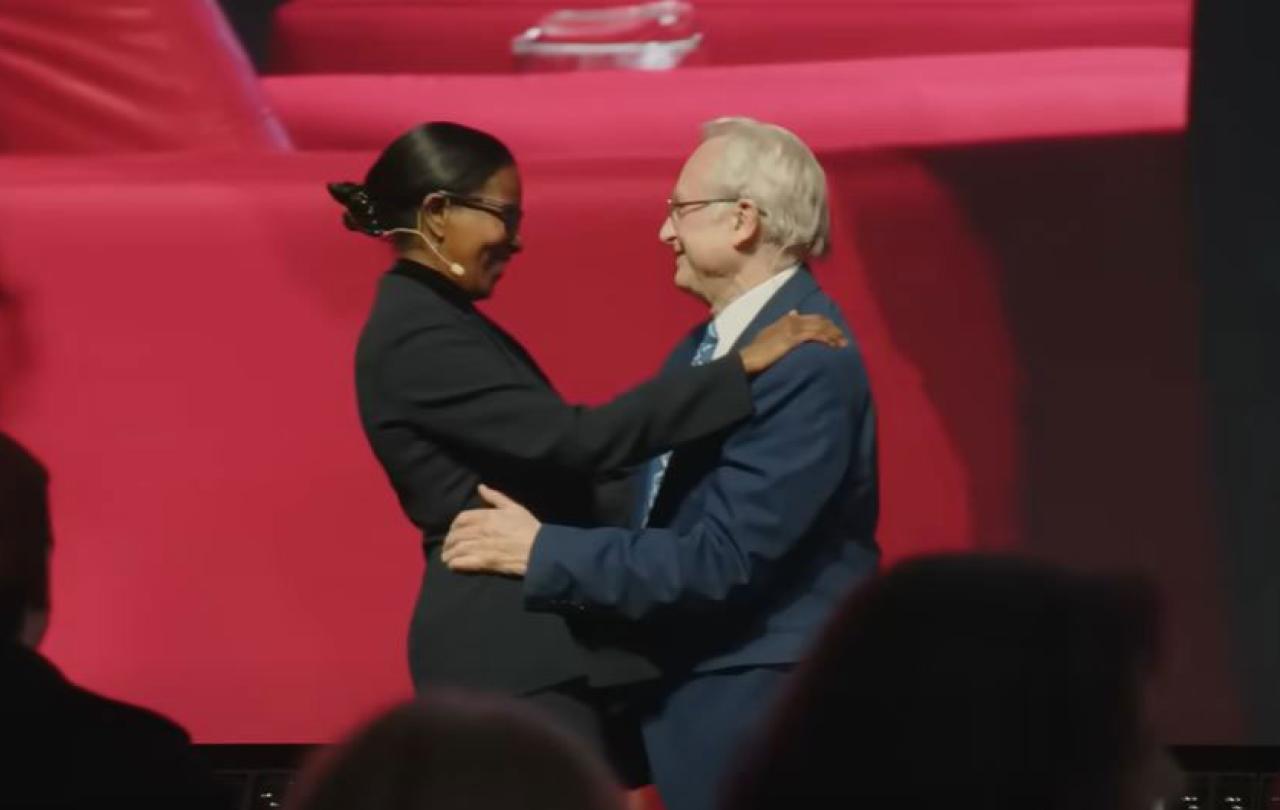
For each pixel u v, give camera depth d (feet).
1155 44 55.26
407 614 54.85
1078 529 56.08
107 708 29.78
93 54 53.62
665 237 41.27
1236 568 56.18
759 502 38.73
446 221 39.32
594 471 38.99
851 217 55.16
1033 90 55.11
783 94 54.75
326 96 54.03
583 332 54.90
